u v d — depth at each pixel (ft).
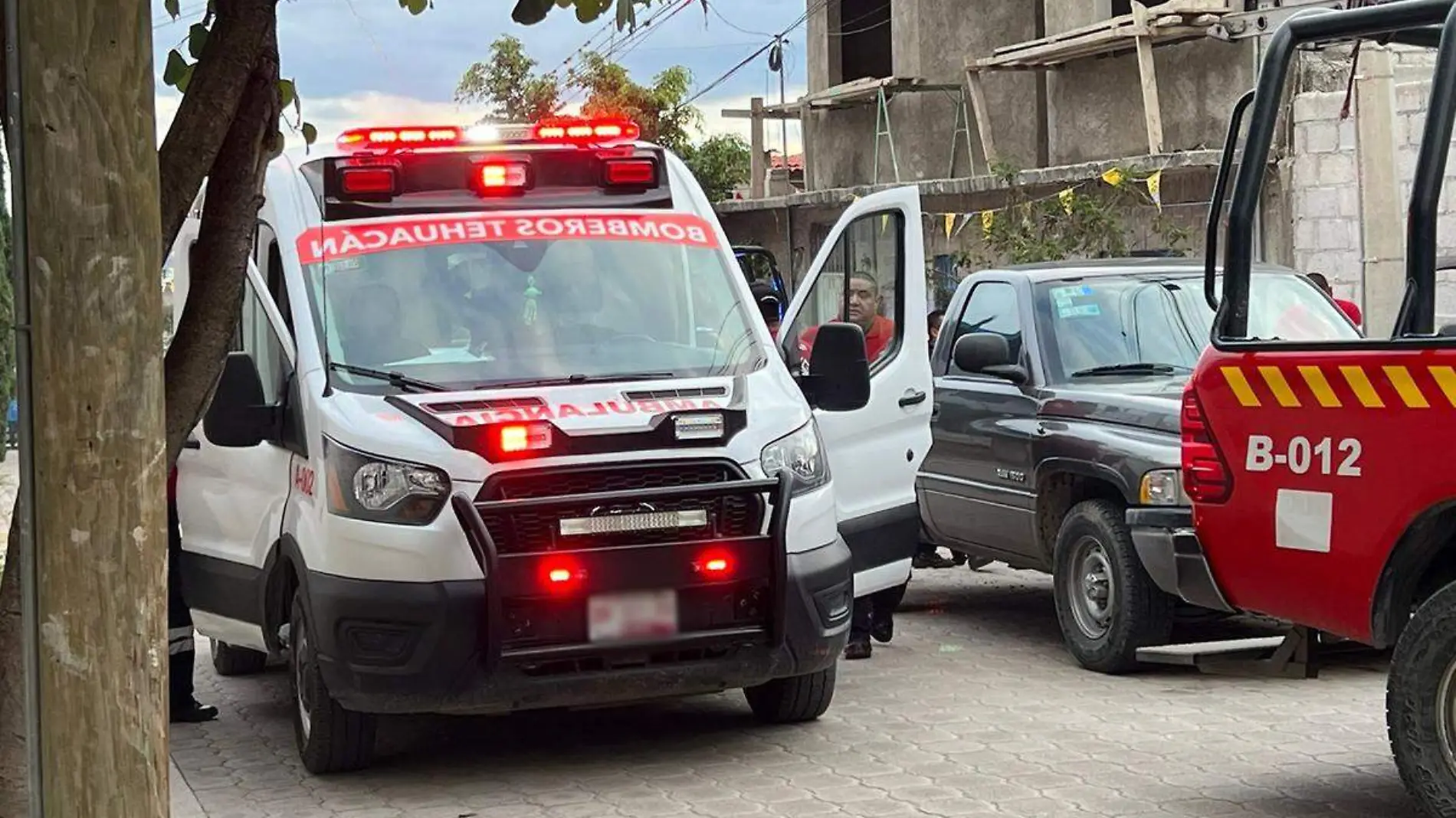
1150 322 32.12
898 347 28.81
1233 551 20.20
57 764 10.84
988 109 74.43
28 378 10.70
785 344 29.78
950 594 39.04
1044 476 30.42
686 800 21.86
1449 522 18.19
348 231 25.13
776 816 20.94
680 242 26.25
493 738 25.93
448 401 22.89
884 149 80.79
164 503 11.03
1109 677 28.81
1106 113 66.80
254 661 32.37
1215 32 36.01
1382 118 34.65
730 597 22.56
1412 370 18.07
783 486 22.49
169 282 32.22
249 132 13.28
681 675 22.36
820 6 85.15
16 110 10.59
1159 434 27.84
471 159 26.05
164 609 11.07
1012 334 32.81
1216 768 22.57
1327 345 19.01
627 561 21.93
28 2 10.45
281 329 24.76
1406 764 18.13
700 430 22.54
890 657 31.12
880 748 24.21
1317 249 52.34
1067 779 22.20
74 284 10.55
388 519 21.81
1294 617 19.75
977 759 23.40
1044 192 65.46
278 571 24.36
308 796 22.75
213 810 22.07
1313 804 20.71
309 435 23.18
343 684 22.06
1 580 13.07
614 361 24.57
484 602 21.57
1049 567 31.32
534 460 21.90
